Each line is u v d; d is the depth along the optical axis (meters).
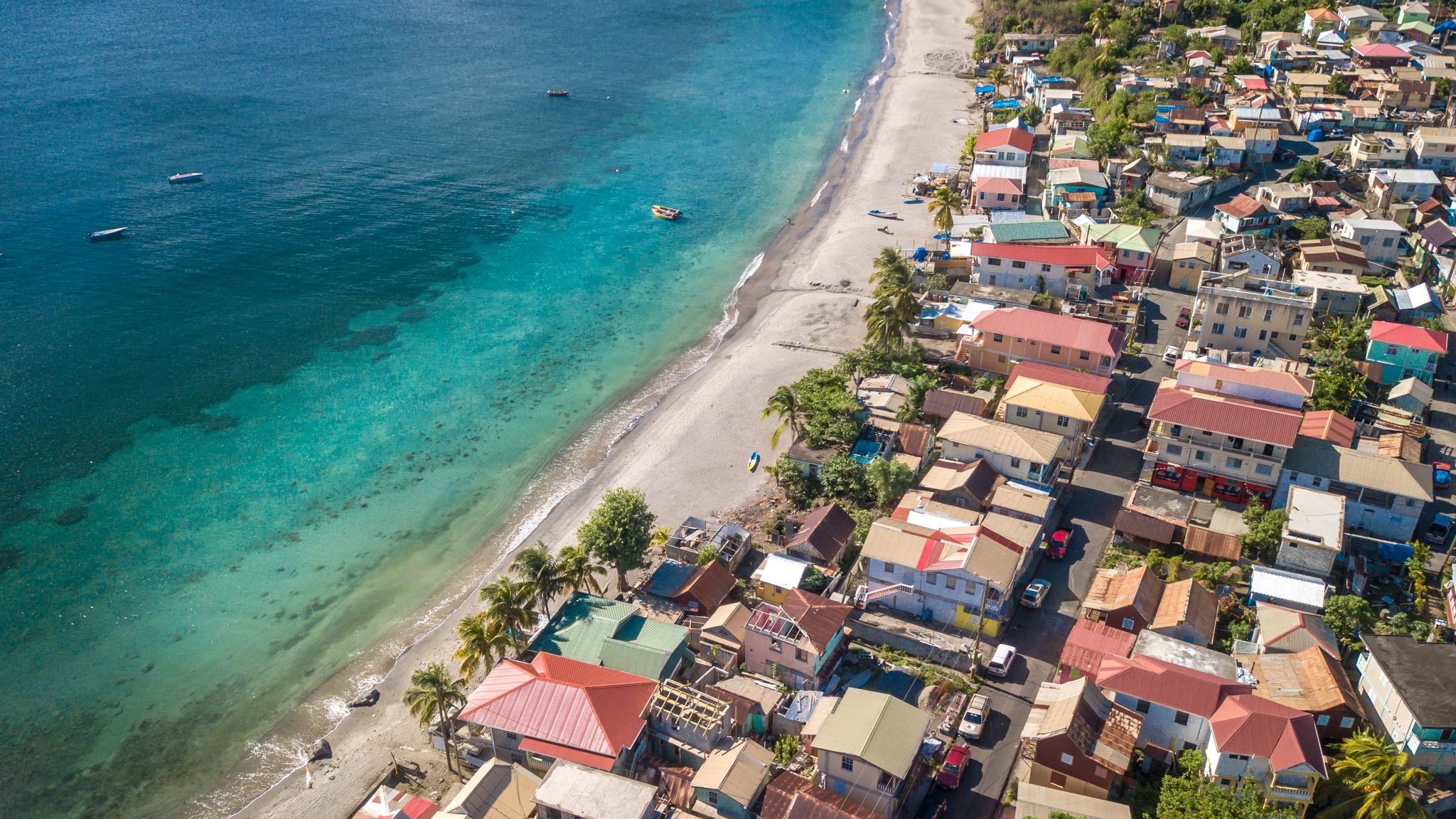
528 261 161.12
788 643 74.44
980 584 78.06
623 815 61.16
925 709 73.38
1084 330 112.62
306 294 148.75
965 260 138.62
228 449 113.88
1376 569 84.69
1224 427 90.88
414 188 187.62
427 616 90.50
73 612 91.62
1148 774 67.62
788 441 110.25
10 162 191.00
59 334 135.50
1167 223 151.62
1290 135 182.88
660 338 137.50
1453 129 163.38
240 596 93.31
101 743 78.75
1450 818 62.66
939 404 106.38
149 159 195.50
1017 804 61.56
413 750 75.69
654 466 107.69
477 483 108.12
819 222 171.75
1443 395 111.56
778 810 63.00
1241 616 79.75
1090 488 98.25
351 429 117.50
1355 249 133.75
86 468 110.44
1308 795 61.19
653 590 85.31
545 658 73.88
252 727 79.69
